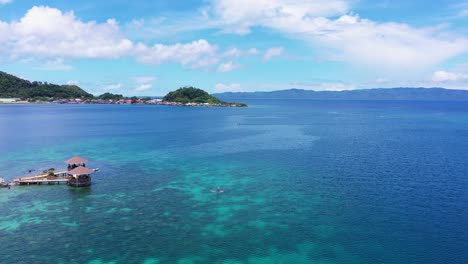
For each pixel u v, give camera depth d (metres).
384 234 39.34
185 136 115.38
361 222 42.50
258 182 59.75
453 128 141.12
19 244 37.66
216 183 59.38
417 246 36.59
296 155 82.75
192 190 55.66
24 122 164.62
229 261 34.34
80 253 35.78
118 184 59.22
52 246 37.22
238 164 73.31
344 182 59.22
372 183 58.38
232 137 112.75
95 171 67.56
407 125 154.75
